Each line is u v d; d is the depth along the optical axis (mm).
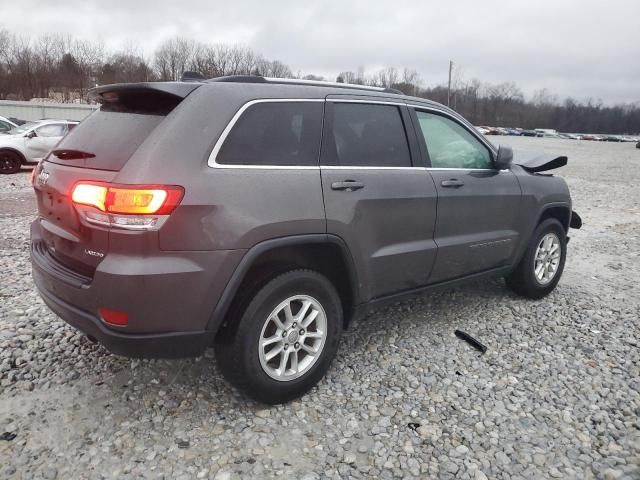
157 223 2457
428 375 3441
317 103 3148
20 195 10242
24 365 3416
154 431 2779
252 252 2699
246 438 2744
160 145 2543
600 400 3207
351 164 3230
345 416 2969
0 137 13828
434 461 2621
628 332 4246
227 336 2807
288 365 3078
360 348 3811
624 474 2562
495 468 2586
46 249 3104
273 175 2824
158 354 2623
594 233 8336
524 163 4988
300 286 2957
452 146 3982
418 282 3730
